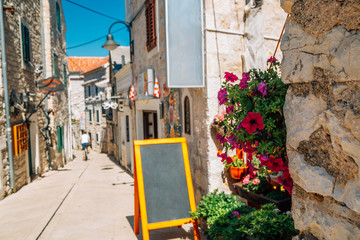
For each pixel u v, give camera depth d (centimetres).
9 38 725
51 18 1240
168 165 377
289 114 144
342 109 114
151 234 437
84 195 684
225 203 359
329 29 119
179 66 404
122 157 1379
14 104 712
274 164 174
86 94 2589
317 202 131
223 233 306
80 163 1587
